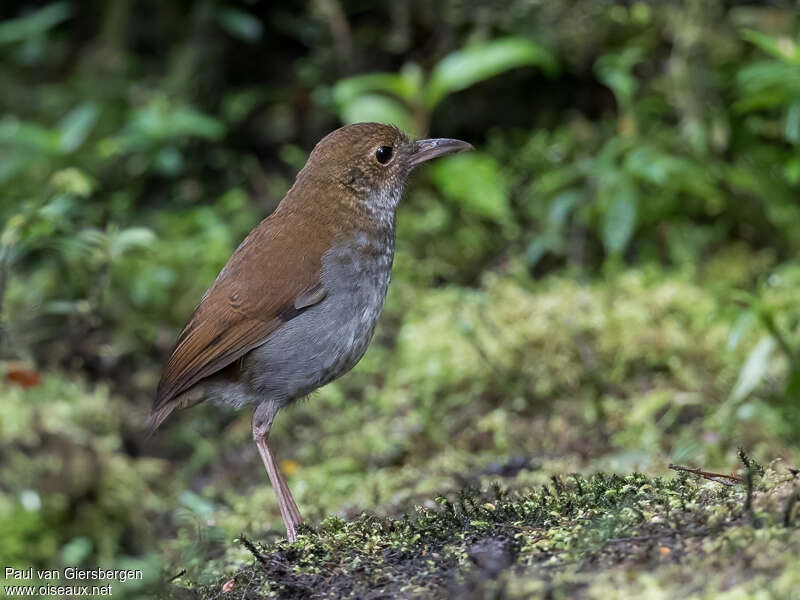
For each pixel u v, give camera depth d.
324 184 8.14
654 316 11.52
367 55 15.37
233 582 6.11
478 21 14.66
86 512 10.71
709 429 9.67
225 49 15.97
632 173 12.48
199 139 15.34
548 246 13.05
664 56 14.21
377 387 12.06
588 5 14.41
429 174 13.76
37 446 11.19
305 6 15.96
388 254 8.43
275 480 8.02
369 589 5.50
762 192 12.73
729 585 4.61
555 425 10.60
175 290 13.30
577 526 5.68
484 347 11.48
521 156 14.10
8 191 14.44
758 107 12.11
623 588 4.77
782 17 13.41
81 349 12.29
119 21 16.41
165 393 8.12
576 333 11.27
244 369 8.07
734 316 10.13
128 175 15.16
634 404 10.60
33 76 17.38
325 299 7.96
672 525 5.41
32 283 12.84
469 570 5.36
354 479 9.92
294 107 15.62
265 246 8.05
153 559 9.12
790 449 9.22
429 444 10.75
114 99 15.91
